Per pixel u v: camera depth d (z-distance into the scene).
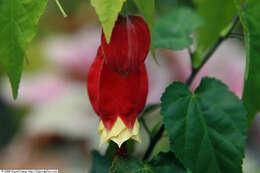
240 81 0.49
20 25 0.25
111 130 0.27
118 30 0.26
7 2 0.25
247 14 0.28
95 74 0.27
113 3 0.24
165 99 0.28
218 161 0.28
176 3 0.48
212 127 0.28
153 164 0.28
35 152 0.51
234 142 0.28
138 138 0.27
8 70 0.25
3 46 0.25
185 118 0.28
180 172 0.28
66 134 0.51
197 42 0.33
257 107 0.28
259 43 0.28
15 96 0.26
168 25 0.32
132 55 0.26
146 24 0.27
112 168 0.28
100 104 0.27
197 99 0.28
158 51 0.50
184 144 0.28
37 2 0.25
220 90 0.28
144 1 0.25
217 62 0.50
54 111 0.51
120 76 0.27
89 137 0.51
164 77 0.49
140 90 0.27
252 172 0.51
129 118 0.27
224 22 0.32
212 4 0.32
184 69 0.49
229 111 0.28
